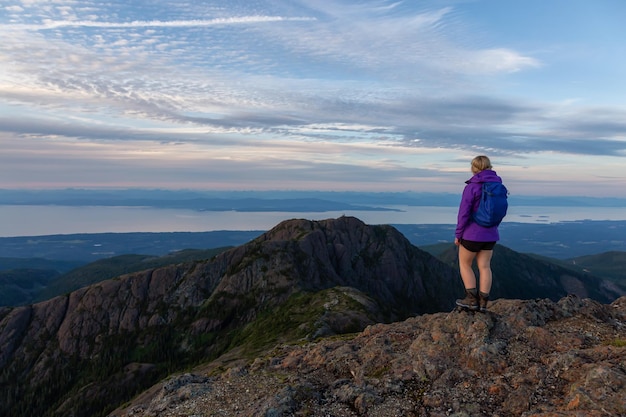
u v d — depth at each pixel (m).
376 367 13.96
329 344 16.91
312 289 178.75
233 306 174.50
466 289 14.18
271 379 14.56
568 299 15.52
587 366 10.89
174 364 156.75
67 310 192.50
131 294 194.38
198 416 12.82
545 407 10.07
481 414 10.48
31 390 161.50
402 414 11.19
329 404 12.27
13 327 185.00
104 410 137.62
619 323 14.28
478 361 12.37
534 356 12.25
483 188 12.68
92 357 171.50
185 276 199.62
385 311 134.25
